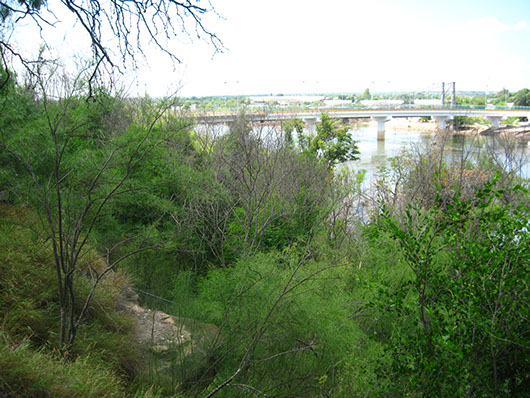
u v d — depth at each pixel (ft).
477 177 39.73
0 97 12.17
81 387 9.47
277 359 13.04
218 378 12.25
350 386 12.14
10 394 8.52
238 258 19.15
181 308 15.38
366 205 33.65
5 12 10.71
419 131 185.98
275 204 22.04
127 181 14.29
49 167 12.64
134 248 17.63
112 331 13.23
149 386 11.52
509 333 9.31
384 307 11.07
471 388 9.30
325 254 19.10
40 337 11.47
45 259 13.94
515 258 10.09
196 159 25.66
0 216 14.71
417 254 10.93
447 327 9.38
